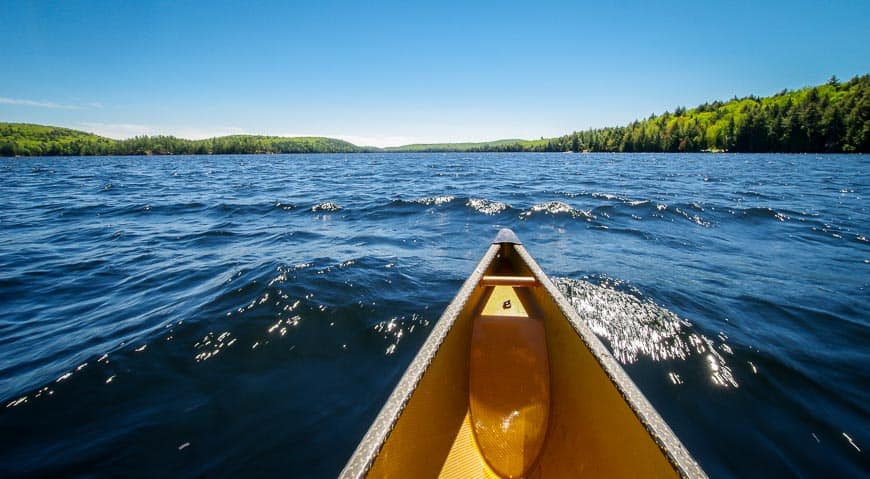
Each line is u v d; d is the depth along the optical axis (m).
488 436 2.52
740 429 2.83
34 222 11.36
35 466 2.57
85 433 2.85
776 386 3.24
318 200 14.70
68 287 5.83
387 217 11.12
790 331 4.08
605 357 2.17
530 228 9.35
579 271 5.93
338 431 2.88
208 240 8.67
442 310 4.68
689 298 4.87
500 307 3.72
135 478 2.50
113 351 3.79
